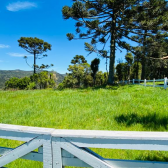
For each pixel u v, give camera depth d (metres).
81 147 1.01
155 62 13.82
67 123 3.53
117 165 1.00
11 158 1.18
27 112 4.54
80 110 4.48
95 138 0.94
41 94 8.93
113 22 11.91
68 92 9.19
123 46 13.31
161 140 0.85
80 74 25.69
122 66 23.17
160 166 0.94
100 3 10.17
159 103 4.91
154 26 10.77
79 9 10.18
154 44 12.27
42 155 1.12
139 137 0.87
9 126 1.19
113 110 4.27
